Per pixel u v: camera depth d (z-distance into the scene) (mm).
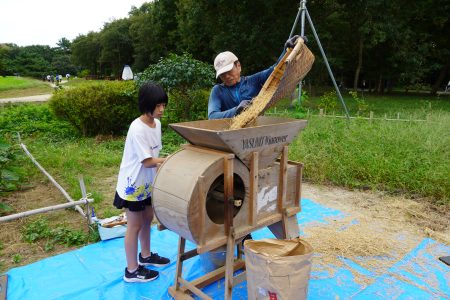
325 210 4859
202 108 10695
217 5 20891
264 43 20156
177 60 9836
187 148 2758
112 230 4043
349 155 6188
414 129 6957
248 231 2668
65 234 4238
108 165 7520
